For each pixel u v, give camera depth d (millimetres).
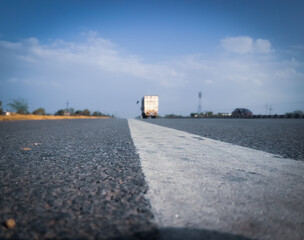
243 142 4336
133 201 1231
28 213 1076
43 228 933
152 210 1105
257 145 3889
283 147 3656
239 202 1223
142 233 884
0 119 20828
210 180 1676
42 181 1639
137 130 7715
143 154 2887
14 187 1488
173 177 1761
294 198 1299
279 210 1121
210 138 5094
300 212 1103
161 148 3457
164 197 1297
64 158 2592
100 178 1728
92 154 2873
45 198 1280
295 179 1722
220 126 10930
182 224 958
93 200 1250
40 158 2586
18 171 1957
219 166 2193
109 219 1011
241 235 872
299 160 2541
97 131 7148
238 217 1031
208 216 1039
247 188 1480
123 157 2668
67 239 852
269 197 1310
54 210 1113
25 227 941
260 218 1026
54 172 1924
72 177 1757
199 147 3605
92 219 1014
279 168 2115
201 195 1333
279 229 927
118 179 1698
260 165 2252
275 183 1605
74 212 1089
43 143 4023
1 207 1144
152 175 1824
